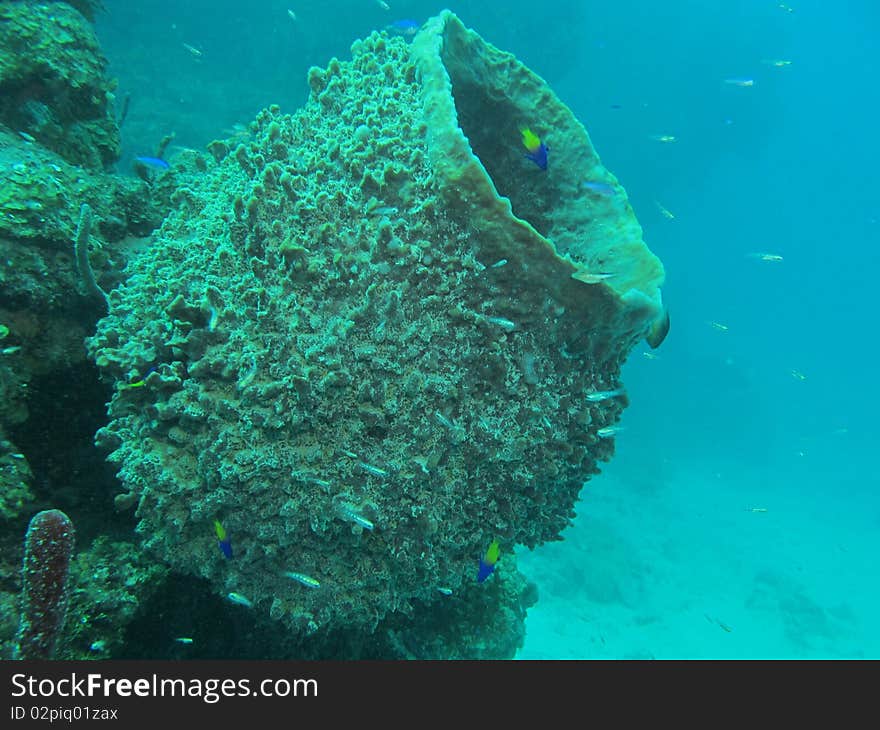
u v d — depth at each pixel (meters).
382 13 24.25
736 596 15.86
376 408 2.61
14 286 2.96
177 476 2.55
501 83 4.11
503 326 2.74
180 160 4.89
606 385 3.28
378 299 2.63
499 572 5.60
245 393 2.43
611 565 15.22
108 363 2.80
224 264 2.79
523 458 2.84
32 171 3.33
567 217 4.05
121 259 3.75
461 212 2.65
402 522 2.66
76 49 4.76
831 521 24.08
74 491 3.07
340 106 3.37
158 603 2.97
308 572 2.67
